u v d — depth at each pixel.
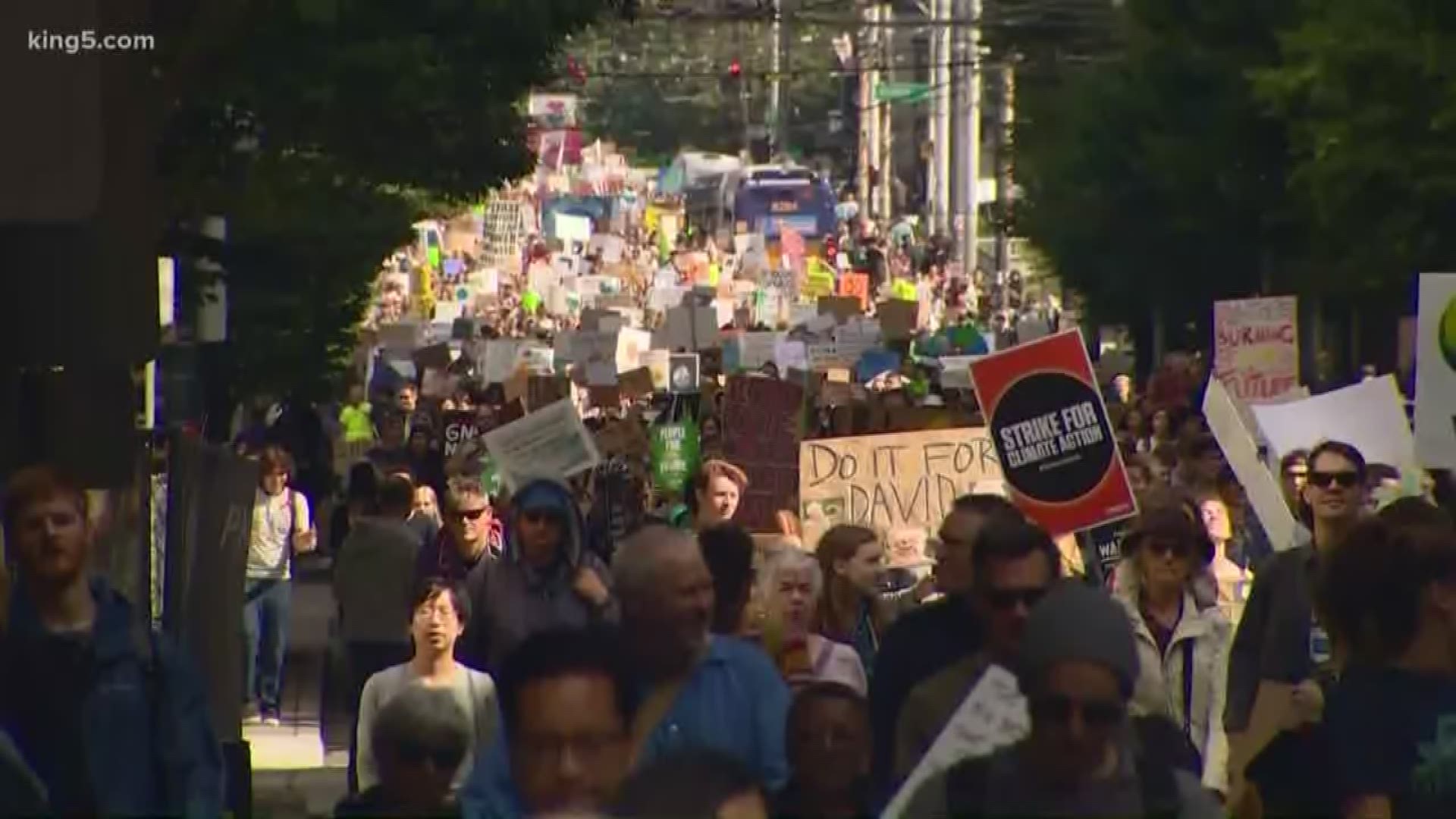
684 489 43.44
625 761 13.86
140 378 33.78
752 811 13.75
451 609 23.16
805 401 56.12
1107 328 111.38
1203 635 23.28
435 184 50.09
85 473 27.09
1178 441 47.75
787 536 30.22
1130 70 87.50
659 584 17.30
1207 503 32.75
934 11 152.62
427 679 23.19
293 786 37.47
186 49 41.00
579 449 33.84
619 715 13.84
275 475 45.50
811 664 21.39
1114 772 14.51
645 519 34.81
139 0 26.75
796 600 21.41
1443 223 61.22
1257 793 17.44
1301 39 63.31
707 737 17.16
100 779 18.09
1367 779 16.72
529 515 24.69
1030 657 14.39
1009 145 107.19
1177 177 82.69
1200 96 83.25
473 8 46.78
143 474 29.47
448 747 14.92
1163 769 15.41
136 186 26.69
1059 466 25.27
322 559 71.00
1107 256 91.62
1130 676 14.34
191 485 31.31
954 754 15.71
